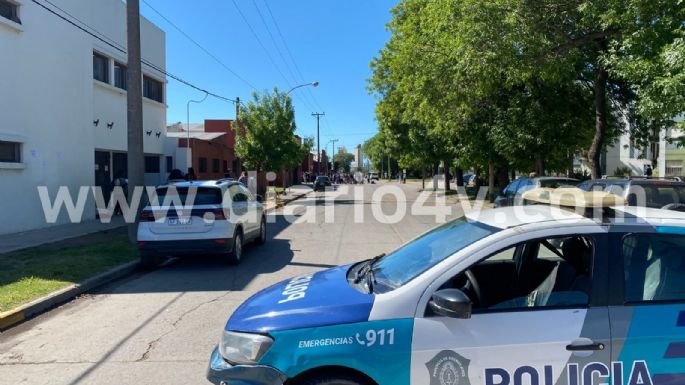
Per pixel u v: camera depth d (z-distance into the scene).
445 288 3.04
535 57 12.44
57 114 14.41
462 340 2.90
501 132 18.62
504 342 2.90
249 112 29.52
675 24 9.66
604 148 22.42
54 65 14.27
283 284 3.90
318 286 3.56
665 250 3.15
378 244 12.22
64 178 14.77
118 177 19.36
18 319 6.11
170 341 5.34
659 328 2.95
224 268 9.34
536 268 3.83
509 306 3.07
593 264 3.07
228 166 33.19
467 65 12.87
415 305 2.99
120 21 18.58
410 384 2.89
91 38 16.25
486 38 12.16
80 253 9.89
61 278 7.81
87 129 15.96
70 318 6.25
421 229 15.45
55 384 4.30
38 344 5.30
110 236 12.48
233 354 3.18
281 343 3.00
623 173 45.66
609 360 2.90
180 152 24.20
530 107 17.61
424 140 30.88
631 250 3.12
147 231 9.04
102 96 17.53
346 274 3.88
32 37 13.30
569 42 12.65
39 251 10.08
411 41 17.66
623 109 18.97
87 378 4.41
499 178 27.28
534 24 12.09
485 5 12.02
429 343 2.90
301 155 36.97
